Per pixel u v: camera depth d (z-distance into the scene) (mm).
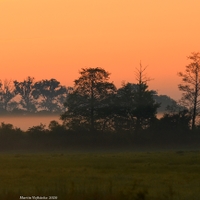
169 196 62906
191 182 82250
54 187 67750
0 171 99625
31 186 73938
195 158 128875
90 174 93375
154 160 126250
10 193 59750
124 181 81625
